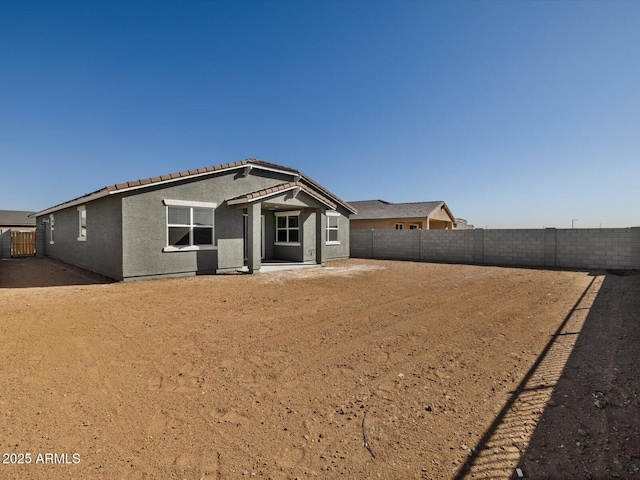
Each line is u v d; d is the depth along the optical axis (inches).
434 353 193.8
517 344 207.9
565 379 157.5
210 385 153.8
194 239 496.4
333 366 175.5
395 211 1112.2
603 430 117.3
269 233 716.7
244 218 636.1
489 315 275.0
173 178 464.1
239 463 103.8
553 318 264.4
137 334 223.8
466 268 595.2
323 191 713.0
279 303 315.0
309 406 136.6
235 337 219.3
